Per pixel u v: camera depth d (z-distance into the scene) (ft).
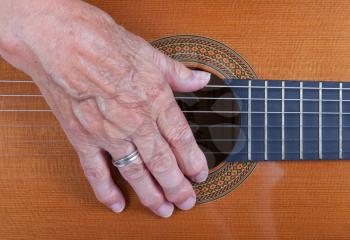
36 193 1.47
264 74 1.48
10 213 1.48
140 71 1.26
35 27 1.22
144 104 1.26
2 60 1.45
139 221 1.48
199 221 1.49
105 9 1.47
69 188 1.47
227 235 1.49
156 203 1.39
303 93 1.48
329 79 1.49
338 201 1.50
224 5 1.47
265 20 1.48
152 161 1.30
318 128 1.49
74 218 1.48
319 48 1.49
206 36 1.48
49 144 1.46
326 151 1.49
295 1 1.48
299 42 1.49
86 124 1.27
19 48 1.25
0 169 1.47
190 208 1.46
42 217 1.48
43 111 1.46
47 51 1.23
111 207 1.45
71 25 1.23
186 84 1.34
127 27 1.48
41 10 1.22
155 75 1.27
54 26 1.22
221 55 1.48
